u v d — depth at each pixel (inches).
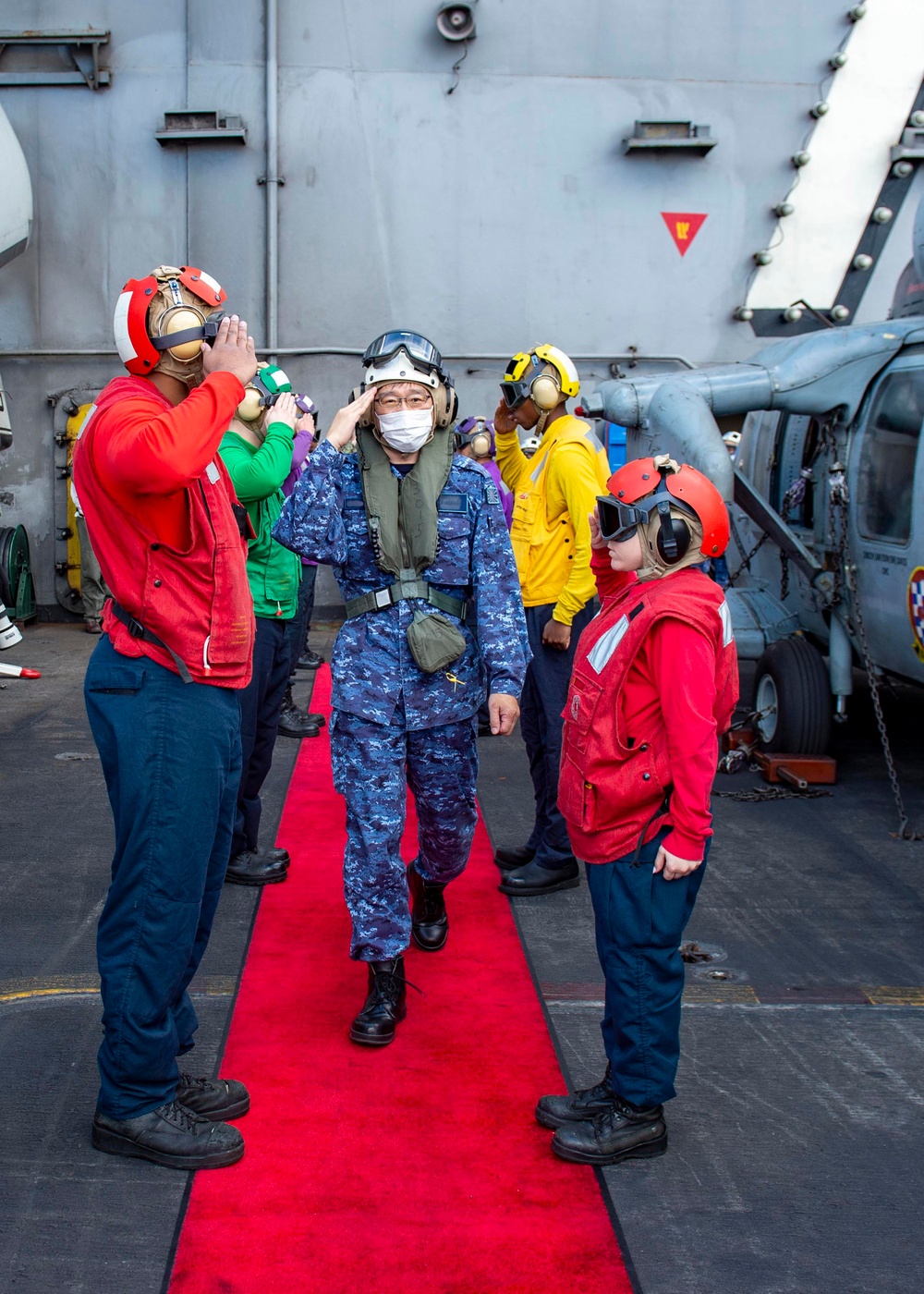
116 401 88.4
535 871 162.7
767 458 276.2
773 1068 116.9
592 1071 113.6
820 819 203.3
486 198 418.9
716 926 154.9
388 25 409.1
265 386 146.7
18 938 145.5
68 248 414.0
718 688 95.0
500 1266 84.7
